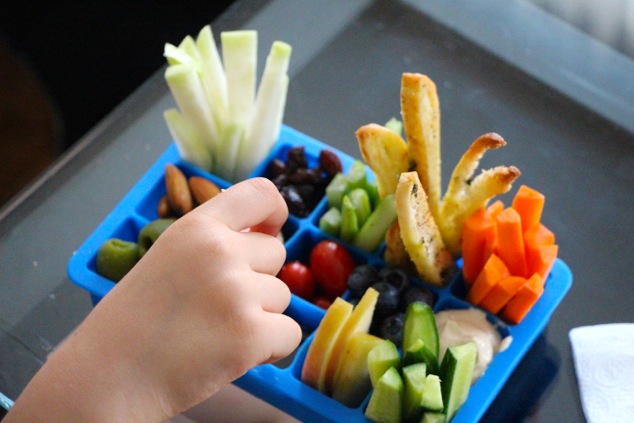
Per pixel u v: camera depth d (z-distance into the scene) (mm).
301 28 692
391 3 700
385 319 579
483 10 696
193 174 640
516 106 664
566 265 610
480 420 576
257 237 534
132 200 625
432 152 574
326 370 562
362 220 606
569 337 595
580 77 670
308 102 670
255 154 638
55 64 919
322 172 629
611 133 654
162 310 514
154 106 661
